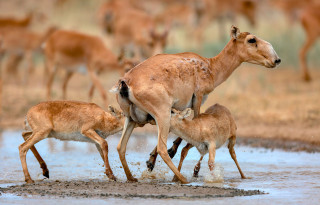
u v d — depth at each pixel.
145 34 60.16
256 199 23.58
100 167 32.66
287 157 34.97
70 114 29.00
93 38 52.59
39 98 58.06
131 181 28.11
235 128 29.77
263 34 77.56
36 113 28.50
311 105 49.28
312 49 70.50
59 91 61.12
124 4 69.62
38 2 93.31
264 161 33.78
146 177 29.48
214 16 75.38
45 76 67.38
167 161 26.81
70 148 39.91
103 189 25.55
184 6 83.69
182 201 23.11
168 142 41.00
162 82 26.72
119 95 26.75
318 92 54.41
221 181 27.72
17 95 59.75
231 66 30.58
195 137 27.73
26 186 26.52
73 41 52.81
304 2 72.38
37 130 28.44
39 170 31.80
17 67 71.38
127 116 27.80
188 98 28.16
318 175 29.28
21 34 68.56
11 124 49.91
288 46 71.12
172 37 75.81
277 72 64.69
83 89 63.16
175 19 83.56
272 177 28.92
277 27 81.19
